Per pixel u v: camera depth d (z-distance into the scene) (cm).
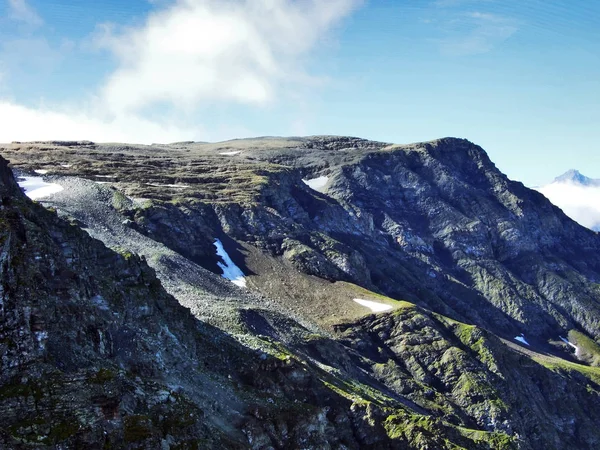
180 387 6256
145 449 4191
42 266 5281
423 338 18362
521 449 15112
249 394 7294
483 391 17162
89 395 4178
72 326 5150
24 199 6694
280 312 15100
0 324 4241
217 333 9038
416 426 9231
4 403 3931
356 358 16325
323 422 7469
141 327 6775
